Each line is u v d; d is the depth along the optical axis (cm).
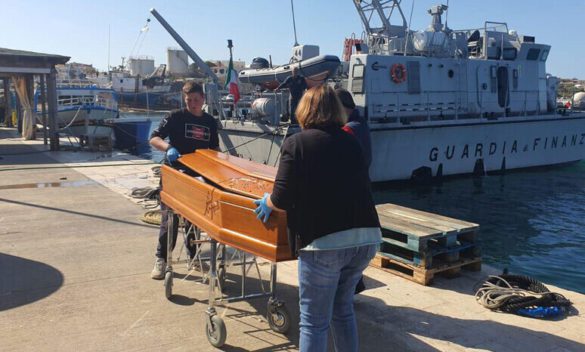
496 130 1880
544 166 2111
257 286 465
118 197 909
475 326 385
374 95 1599
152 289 456
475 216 1305
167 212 444
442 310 415
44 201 866
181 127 472
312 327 272
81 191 970
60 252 571
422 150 1684
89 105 2344
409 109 1672
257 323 387
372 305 424
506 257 928
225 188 348
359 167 275
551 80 2216
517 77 1980
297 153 265
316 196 262
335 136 272
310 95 277
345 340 288
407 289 462
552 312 404
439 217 546
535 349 350
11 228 680
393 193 1595
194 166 411
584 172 2056
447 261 489
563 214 1323
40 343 351
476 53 2016
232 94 1677
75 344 350
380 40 1928
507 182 1802
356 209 268
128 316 397
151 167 1341
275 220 289
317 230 261
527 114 2036
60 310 408
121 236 645
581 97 2495
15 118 2814
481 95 1859
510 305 411
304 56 1597
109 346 347
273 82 1552
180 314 402
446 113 1766
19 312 403
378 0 1930
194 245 499
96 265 525
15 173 1205
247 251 308
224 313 404
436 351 346
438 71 1744
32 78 2120
